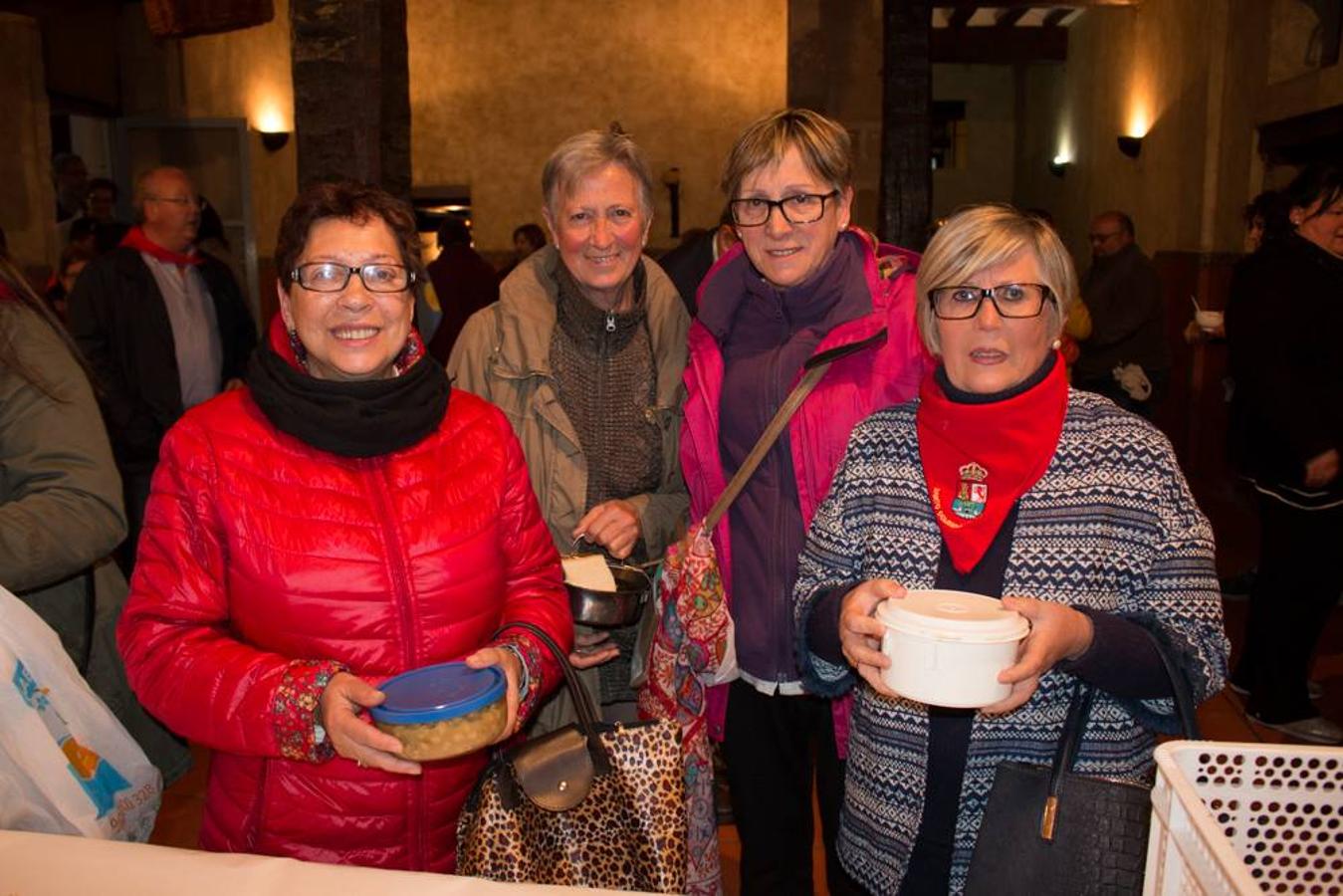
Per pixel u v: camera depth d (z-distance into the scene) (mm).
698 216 9336
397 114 5559
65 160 6457
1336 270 2934
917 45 5195
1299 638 3180
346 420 1343
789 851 1899
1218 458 6668
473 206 9406
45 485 1465
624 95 9258
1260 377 2973
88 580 1605
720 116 9242
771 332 1864
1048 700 1369
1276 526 3127
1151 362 5387
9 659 1169
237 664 1254
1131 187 8836
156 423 3521
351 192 1383
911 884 1423
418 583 1376
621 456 2043
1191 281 7152
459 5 9234
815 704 1822
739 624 1811
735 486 1773
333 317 1353
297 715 1211
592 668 2029
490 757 1486
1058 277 1370
